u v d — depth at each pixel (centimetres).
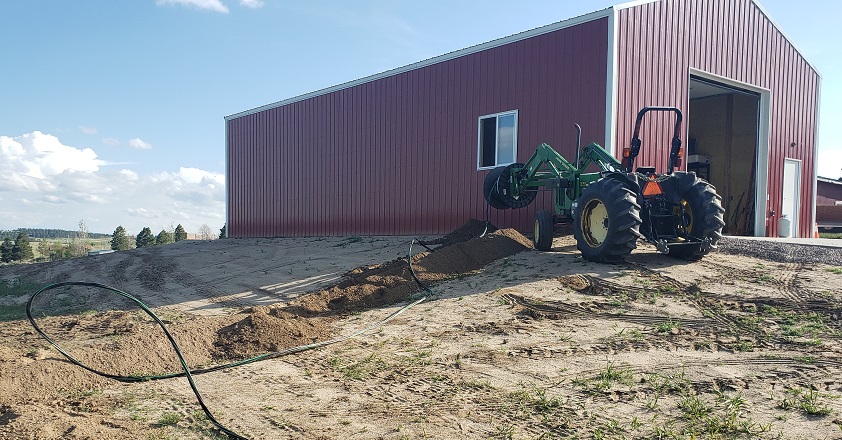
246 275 1061
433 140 1366
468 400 370
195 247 1702
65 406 391
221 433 337
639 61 1097
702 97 1634
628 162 810
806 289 612
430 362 454
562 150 1120
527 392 377
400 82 1448
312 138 1725
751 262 770
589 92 1080
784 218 1479
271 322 567
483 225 1141
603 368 413
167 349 509
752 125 1487
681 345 459
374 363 462
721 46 1285
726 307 564
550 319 556
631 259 793
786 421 310
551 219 895
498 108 1230
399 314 627
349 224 1599
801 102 1513
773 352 432
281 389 416
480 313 597
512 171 1055
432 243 1116
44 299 1033
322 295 723
